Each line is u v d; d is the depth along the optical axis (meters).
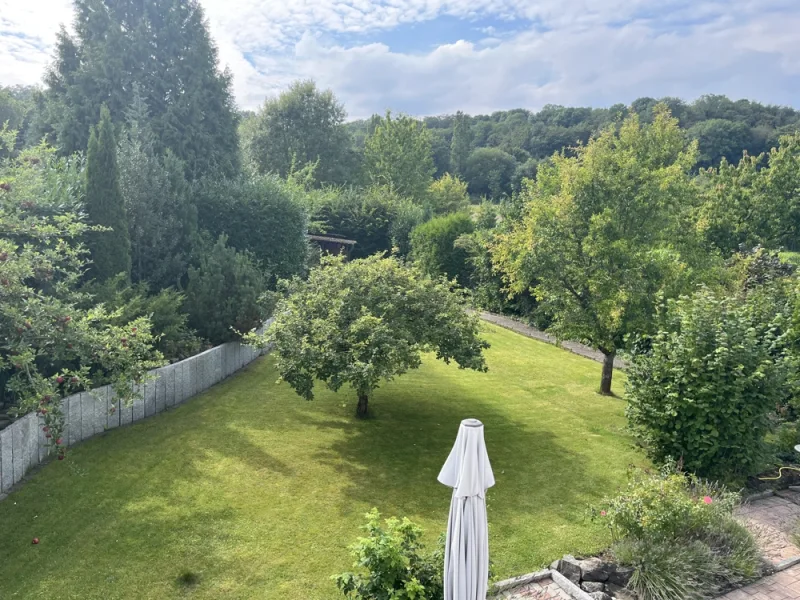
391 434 11.62
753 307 11.10
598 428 12.43
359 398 12.56
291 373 10.94
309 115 48.56
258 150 47.03
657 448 9.95
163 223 17.78
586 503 8.91
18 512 7.73
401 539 5.58
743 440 9.15
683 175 16.09
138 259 17.30
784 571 7.10
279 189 24.42
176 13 25.23
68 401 9.88
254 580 6.59
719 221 28.41
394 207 38.12
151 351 12.41
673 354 9.67
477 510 4.77
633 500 7.42
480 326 12.19
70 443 9.97
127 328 9.45
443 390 14.99
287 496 8.77
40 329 8.39
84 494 8.39
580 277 14.52
